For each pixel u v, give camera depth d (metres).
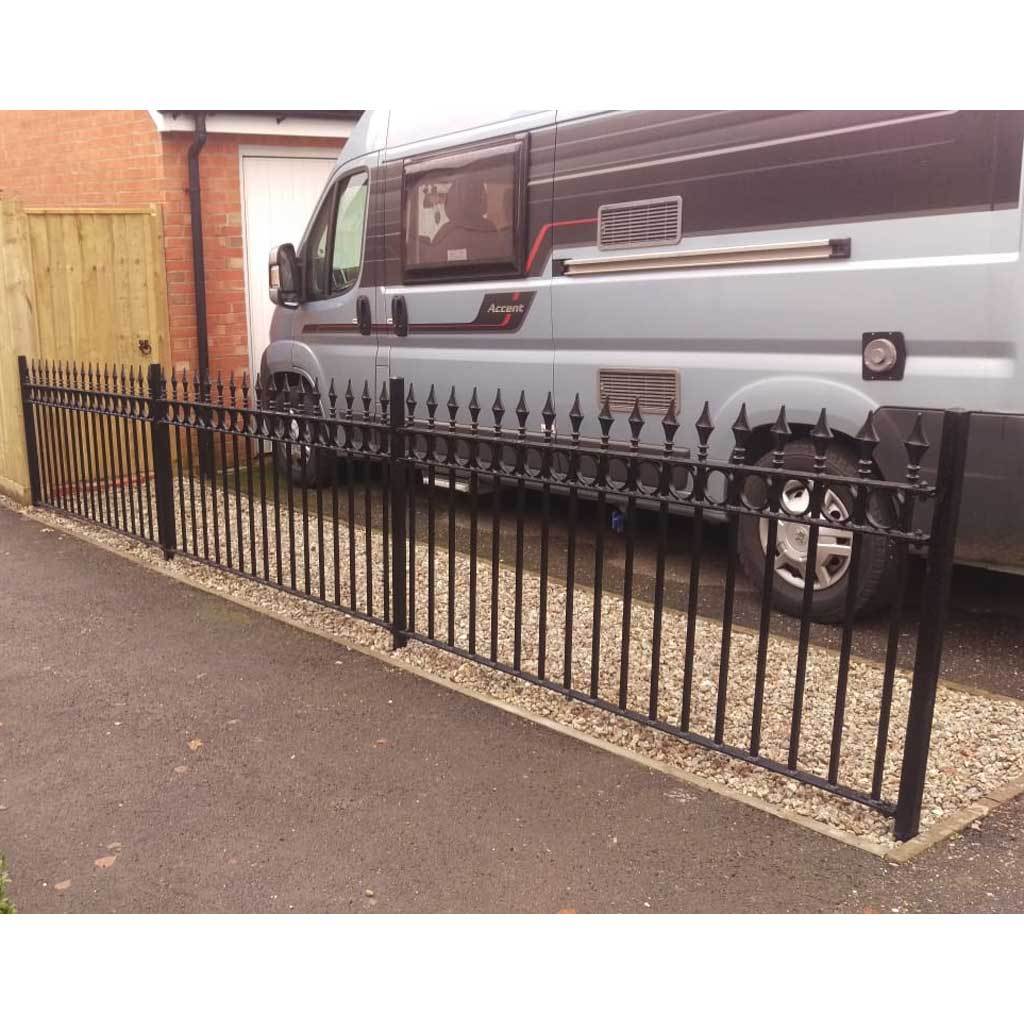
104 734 3.96
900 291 4.50
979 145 4.20
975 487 4.38
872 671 4.45
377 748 3.81
